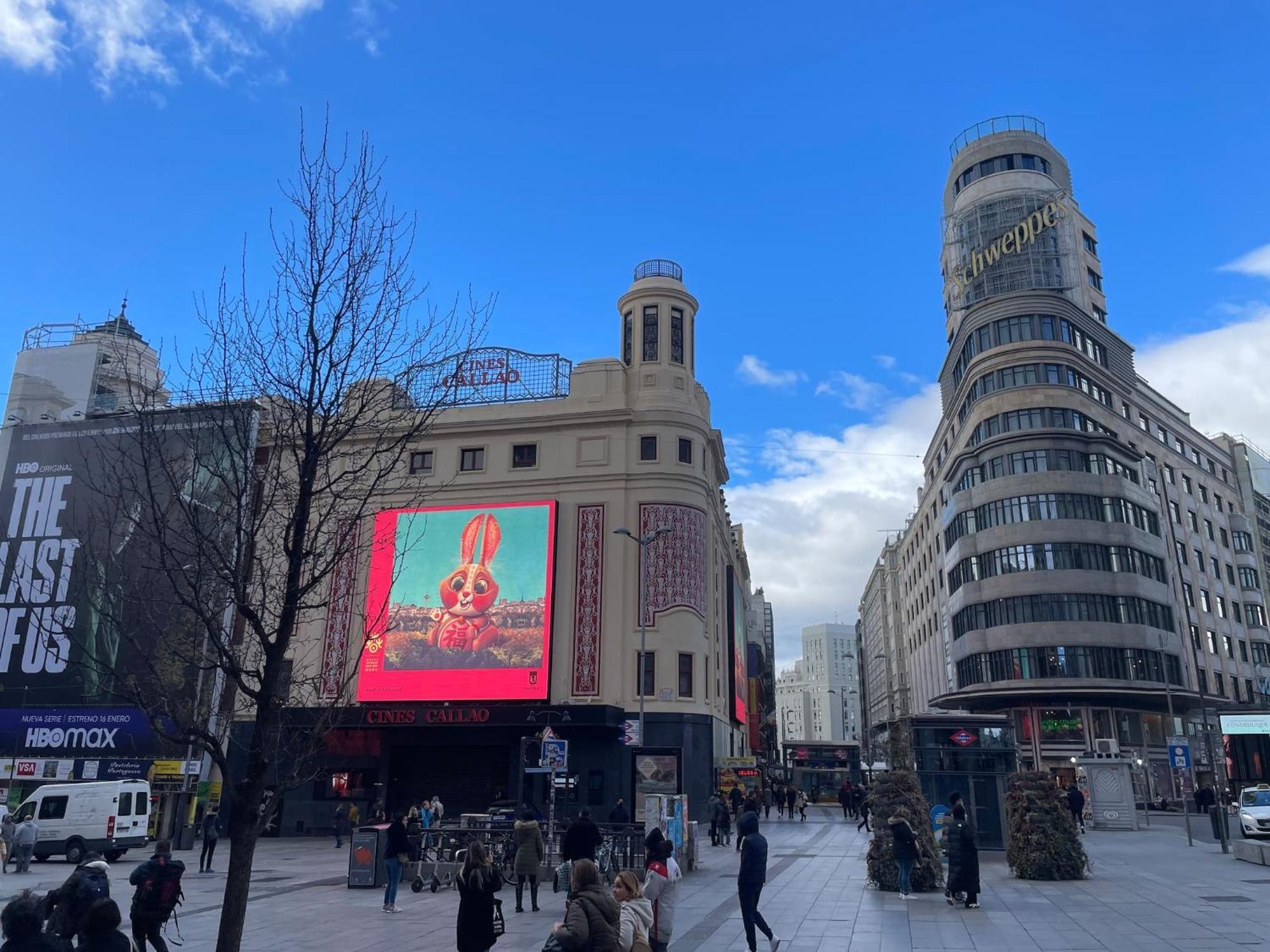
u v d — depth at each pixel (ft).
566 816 96.84
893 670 351.25
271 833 119.44
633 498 128.26
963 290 225.97
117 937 21.91
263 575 29.27
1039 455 178.81
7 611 123.03
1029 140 230.89
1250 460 268.82
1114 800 119.65
